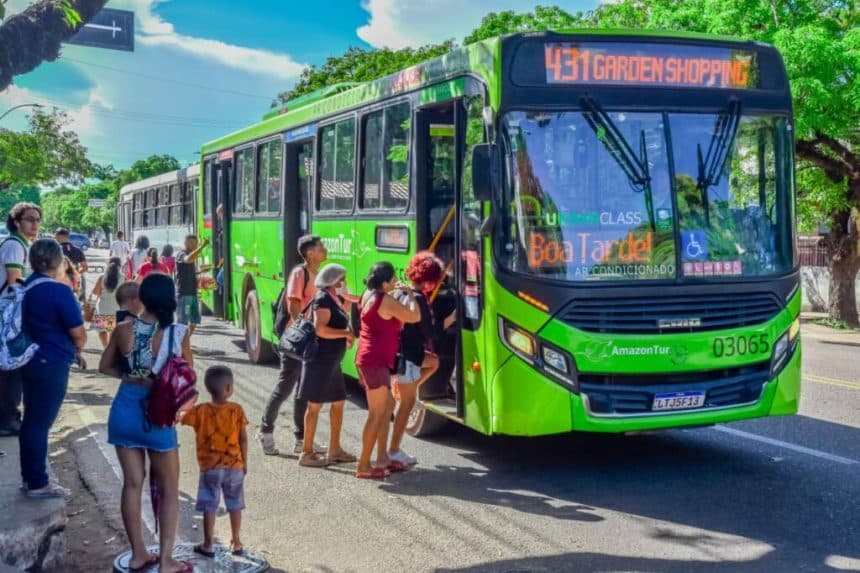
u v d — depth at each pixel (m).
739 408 7.38
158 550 5.84
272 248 13.19
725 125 7.60
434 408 8.30
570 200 7.21
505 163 7.18
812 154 19.62
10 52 5.46
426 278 7.66
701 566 5.54
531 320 7.06
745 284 7.40
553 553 5.82
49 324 6.08
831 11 19.25
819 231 25.91
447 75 8.06
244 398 11.24
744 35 17.72
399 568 5.62
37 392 6.00
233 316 15.59
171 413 5.21
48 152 37.44
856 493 7.02
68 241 17.17
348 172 10.46
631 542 6.00
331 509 6.85
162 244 27.55
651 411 7.12
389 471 7.83
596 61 7.38
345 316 8.03
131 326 5.31
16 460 7.11
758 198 7.66
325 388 8.00
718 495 7.02
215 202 16.95
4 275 7.40
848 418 9.85
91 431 9.30
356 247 10.15
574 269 7.11
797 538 6.01
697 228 7.38
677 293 7.20
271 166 13.31
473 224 7.59
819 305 25.00
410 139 8.82
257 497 7.18
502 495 7.15
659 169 7.38
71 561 5.77
